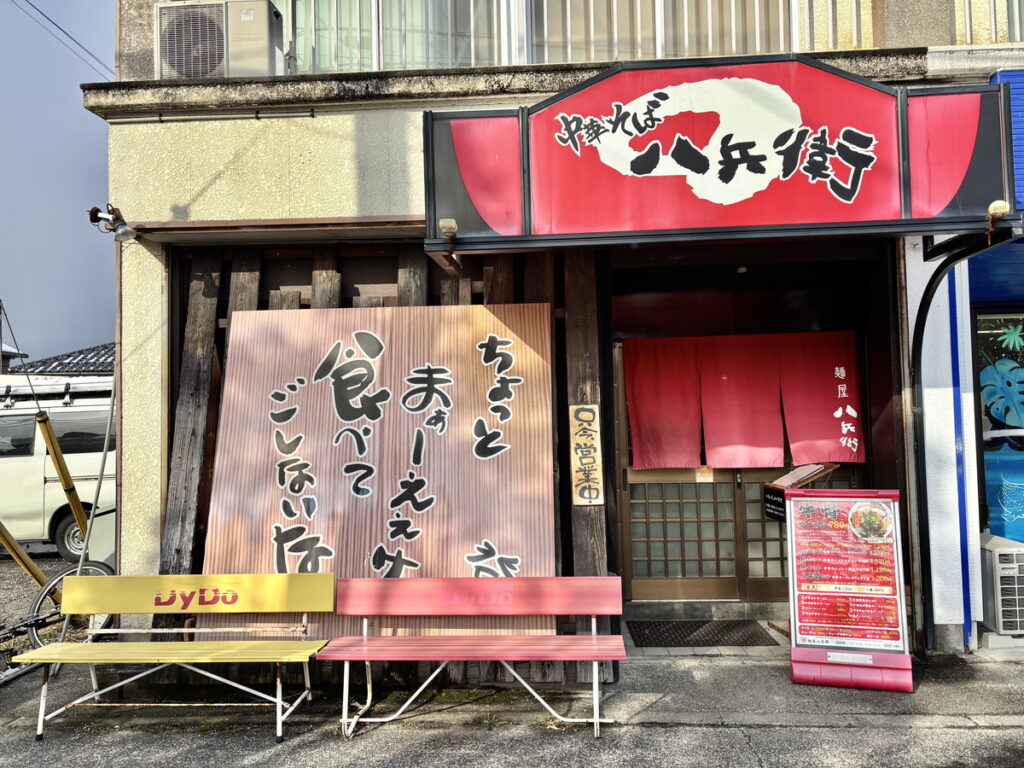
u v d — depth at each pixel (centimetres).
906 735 422
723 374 658
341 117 561
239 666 509
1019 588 552
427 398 546
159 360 563
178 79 556
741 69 442
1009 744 410
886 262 570
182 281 588
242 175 561
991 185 433
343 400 549
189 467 543
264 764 399
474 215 451
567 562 552
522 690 495
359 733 435
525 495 521
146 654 441
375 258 591
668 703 470
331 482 532
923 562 545
